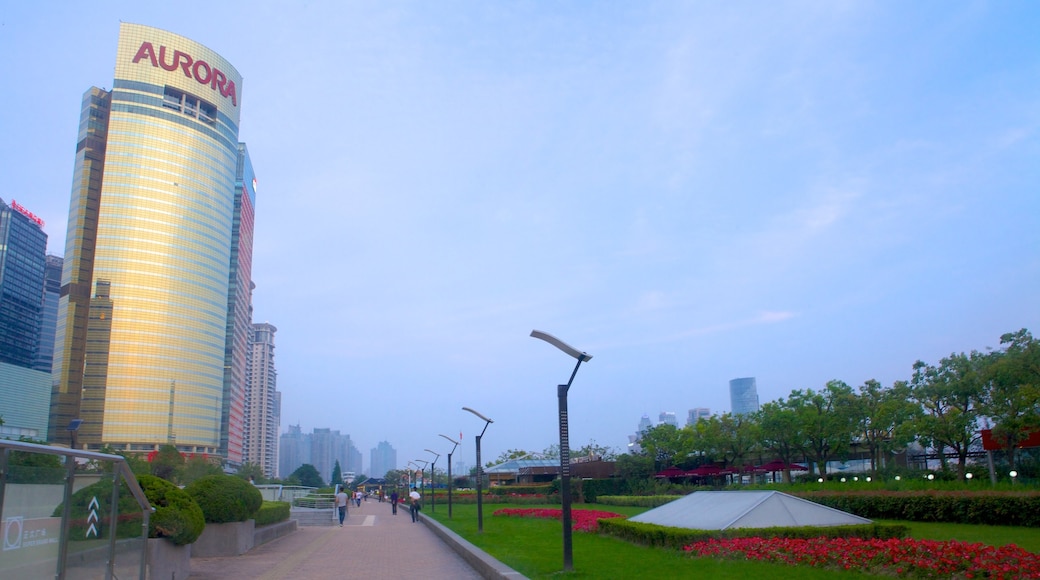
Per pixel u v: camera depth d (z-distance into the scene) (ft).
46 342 586.86
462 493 228.84
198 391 462.19
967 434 116.06
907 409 124.26
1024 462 124.26
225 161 506.89
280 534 90.58
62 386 416.67
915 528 70.44
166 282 452.35
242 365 590.96
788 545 47.88
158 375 440.45
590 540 70.95
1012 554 38.34
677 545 54.85
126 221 443.32
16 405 352.28
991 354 116.67
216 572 54.85
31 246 545.85
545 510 123.13
